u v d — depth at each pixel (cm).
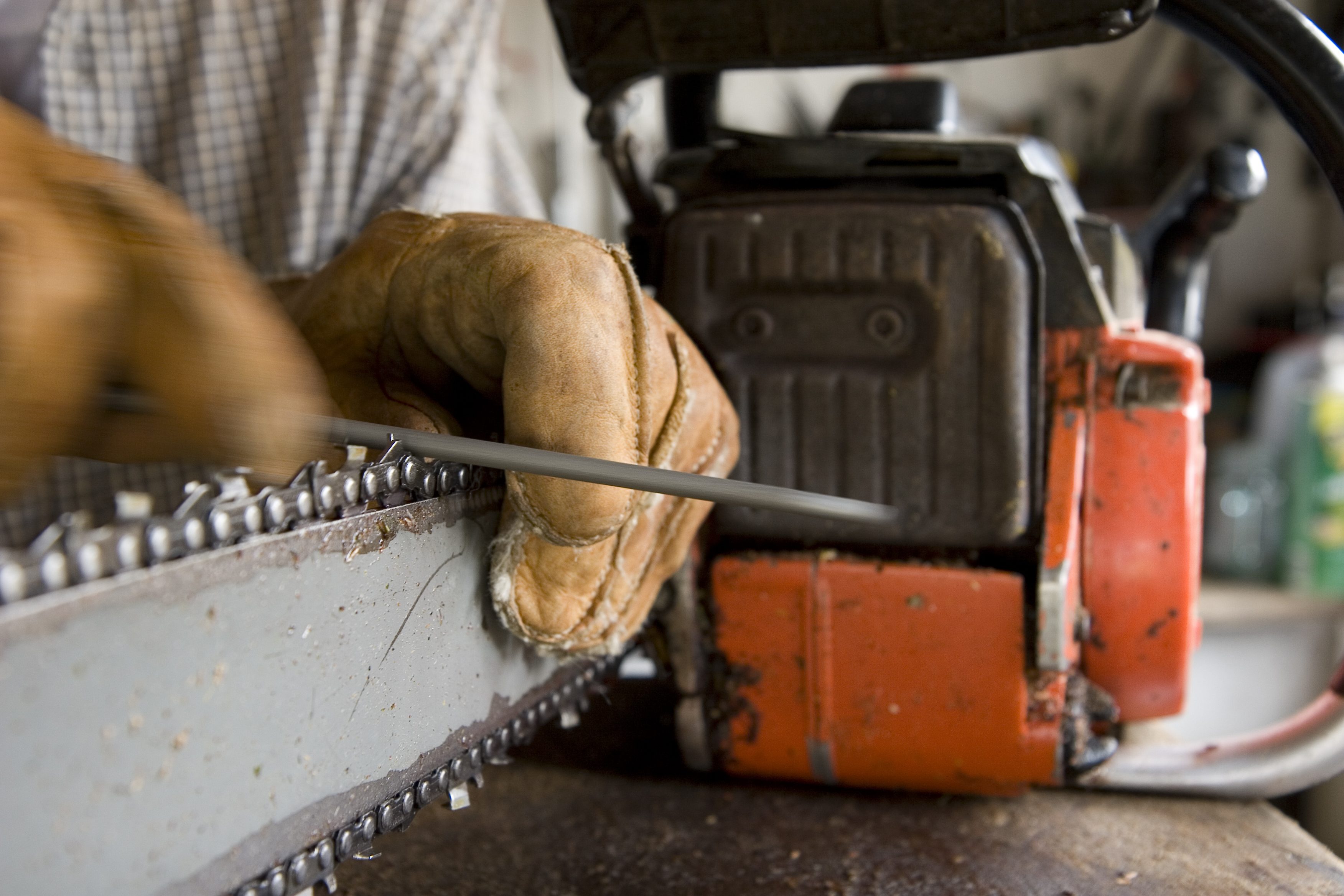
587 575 81
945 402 106
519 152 423
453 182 188
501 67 416
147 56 186
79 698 48
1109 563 114
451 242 84
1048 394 111
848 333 108
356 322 91
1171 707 118
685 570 114
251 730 58
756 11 108
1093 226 119
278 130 188
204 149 187
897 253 106
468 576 80
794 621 113
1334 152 104
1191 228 145
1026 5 101
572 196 422
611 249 83
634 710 150
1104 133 445
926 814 118
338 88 184
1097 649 117
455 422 87
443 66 189
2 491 49
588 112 121
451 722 79
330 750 65
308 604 62
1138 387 110
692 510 94
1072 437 109
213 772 56
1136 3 99
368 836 70
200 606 54
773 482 113
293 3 186
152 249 51
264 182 191
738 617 115
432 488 74
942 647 108
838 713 113
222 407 51
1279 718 306
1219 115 433
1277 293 455
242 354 52
